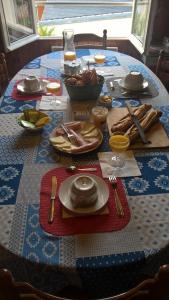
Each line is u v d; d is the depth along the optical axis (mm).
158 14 2738
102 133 1322
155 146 1215
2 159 1167
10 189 1024
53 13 4613
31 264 804
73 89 1530
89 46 2457
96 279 817
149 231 874
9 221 909
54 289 865
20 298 663
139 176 1075
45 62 2125
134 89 1688
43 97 1637
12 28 2740
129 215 922
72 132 1268
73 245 838
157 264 849
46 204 964
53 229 882
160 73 2080
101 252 819
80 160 1161
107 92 1689
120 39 3037
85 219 914
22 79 1849
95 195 936
